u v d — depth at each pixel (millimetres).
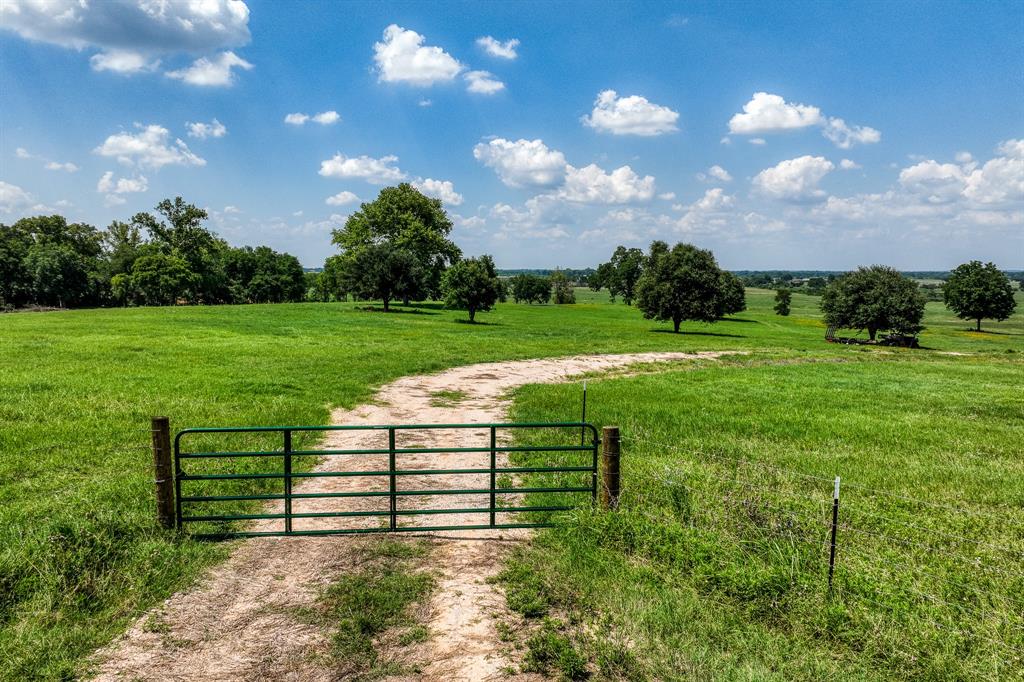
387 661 5488
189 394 17797
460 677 5258
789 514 8516
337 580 6961
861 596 6309
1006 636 5727
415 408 18266
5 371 20766
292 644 5715
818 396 22797
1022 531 8781
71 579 6348
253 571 7137
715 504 8805
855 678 5219
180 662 5402
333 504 9664
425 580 6949
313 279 135125
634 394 21828
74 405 15555
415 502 9820
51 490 9375
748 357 39156
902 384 27484
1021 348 58812
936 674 5242
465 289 64188
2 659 5215
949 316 134250
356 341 38562
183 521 8125
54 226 112000
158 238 105812
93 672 5211
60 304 96688
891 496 10312
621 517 8141
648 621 6062
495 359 32281
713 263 65375
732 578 6617
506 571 7152
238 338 37062
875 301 59406
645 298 65500
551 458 12578
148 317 51375
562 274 150250
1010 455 13836
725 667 5352
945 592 6680
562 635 5883
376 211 81688
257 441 12844
